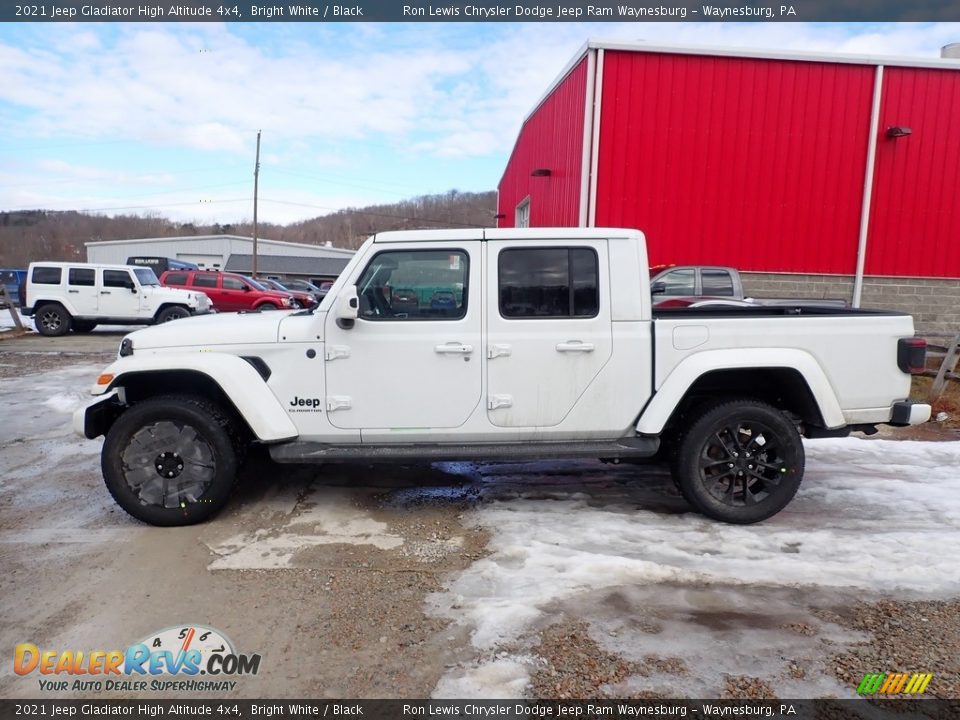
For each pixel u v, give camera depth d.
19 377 9.53
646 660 2.55
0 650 2.63
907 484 4.72
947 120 11.30
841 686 2.40
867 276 11.57
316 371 3.81
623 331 3.85
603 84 10.77
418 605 2.97
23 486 4.64
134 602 3.00
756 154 11.12
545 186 13.93
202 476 3.87
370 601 3.01
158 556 3.48
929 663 2.54
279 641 2.69
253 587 3.14
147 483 3.85
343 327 3.73
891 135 11.15
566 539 3.70
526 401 3.84
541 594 3.05
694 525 3.93
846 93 11.09
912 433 6.51
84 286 16.28
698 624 2.81
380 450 3.81
